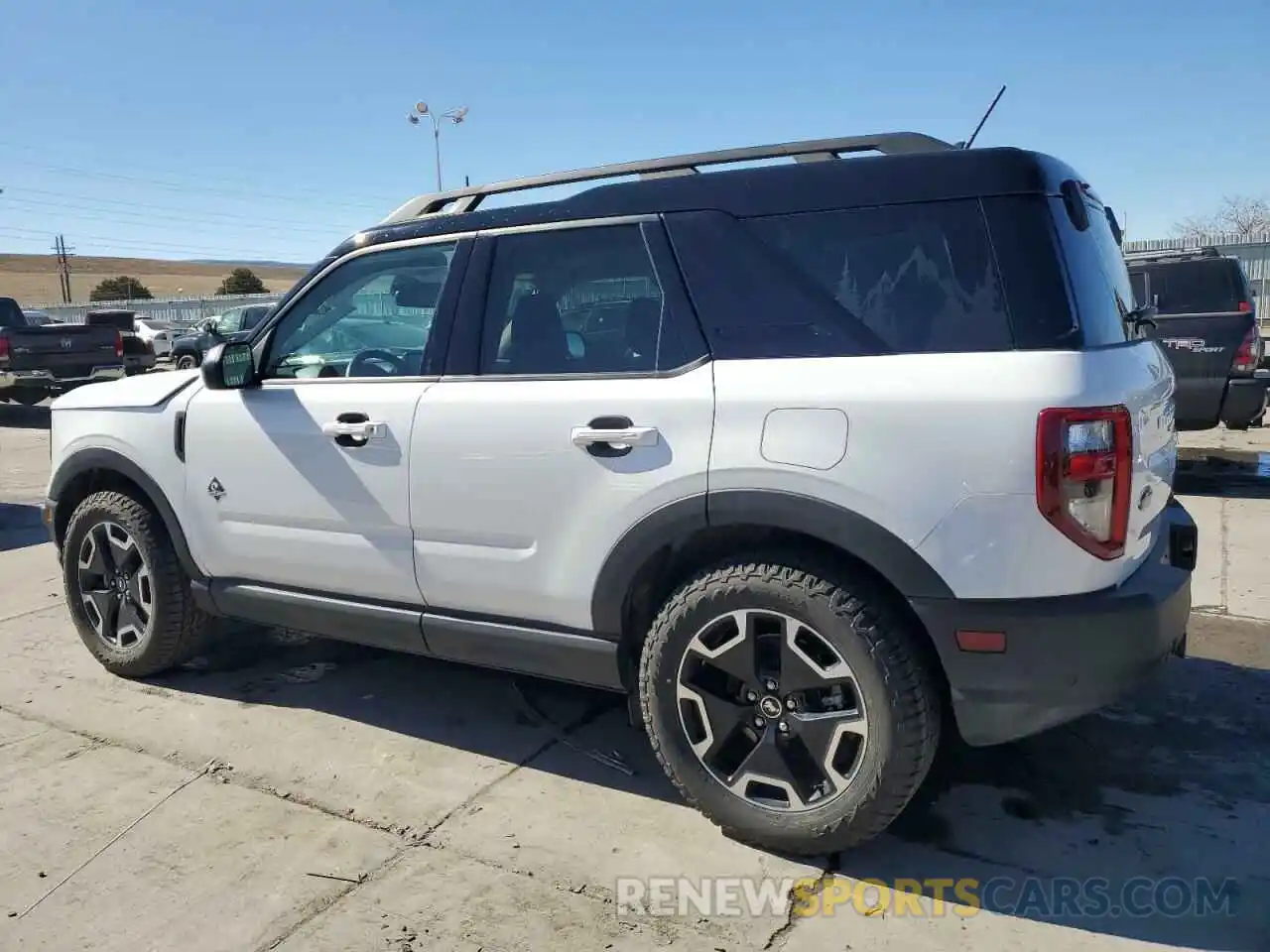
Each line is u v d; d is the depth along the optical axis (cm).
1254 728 354
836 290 265
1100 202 314
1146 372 273
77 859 285
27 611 527
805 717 265
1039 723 249
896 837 288
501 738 361
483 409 306
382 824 301
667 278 286
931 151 265
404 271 341
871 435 248
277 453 350
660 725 286
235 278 6247
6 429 1412
